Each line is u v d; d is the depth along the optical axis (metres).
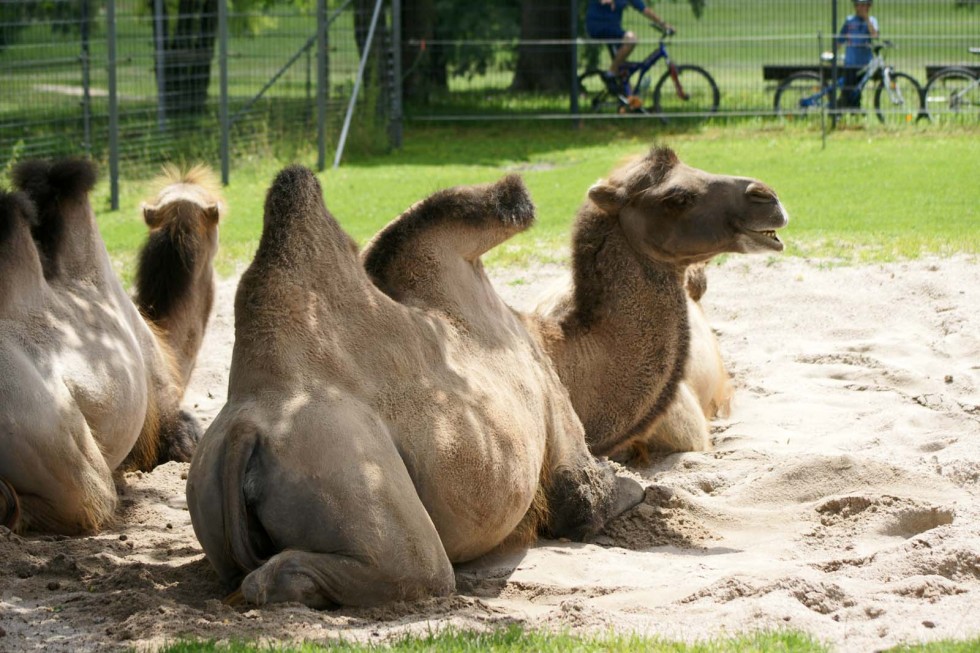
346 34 62.94
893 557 13.48
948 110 61.69
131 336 16.75
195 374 24.16
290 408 12.04
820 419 20.94
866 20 63.06
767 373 23.84
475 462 12.91
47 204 16.39
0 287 14.80
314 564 11.61
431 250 14.20
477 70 79.50
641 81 69.00
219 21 49.28
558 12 77.12
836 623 11.45
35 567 12.95
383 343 12.95
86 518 14.62
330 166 55.25
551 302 18.62
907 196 41.22
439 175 51.00
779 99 66.25
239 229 38.28
